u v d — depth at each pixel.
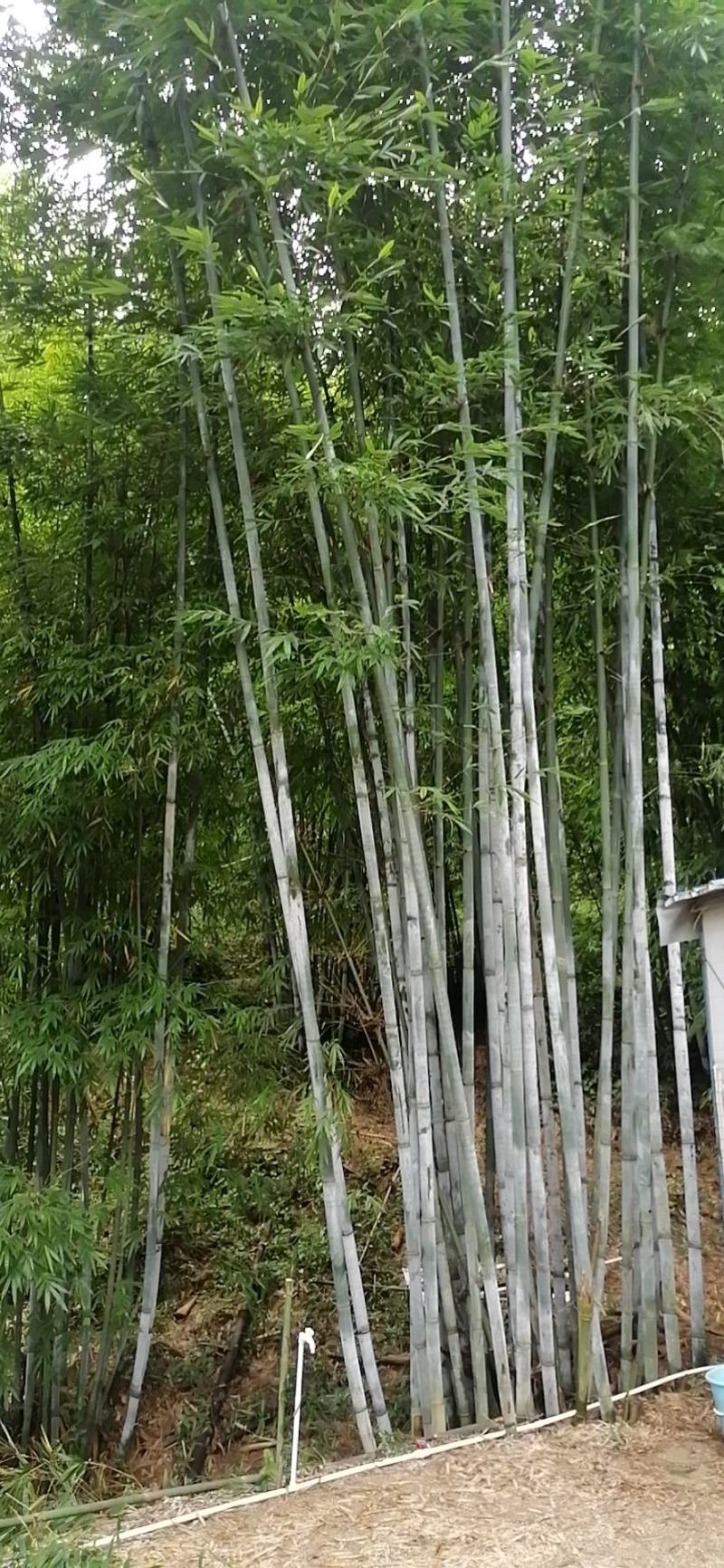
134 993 3.52
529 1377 3.24
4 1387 3.51
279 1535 2.68
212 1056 3.88
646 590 3.71
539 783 3.61
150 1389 4.12
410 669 3.42
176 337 3.26
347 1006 4.95
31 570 3.84
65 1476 3.23
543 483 3.54
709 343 3.88
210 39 2.98
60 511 3.98
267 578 3.80
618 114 3.59
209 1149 4.00
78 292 3.76
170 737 3.50
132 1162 3.88
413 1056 3.32
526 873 3.30
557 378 3.41
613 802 4.04
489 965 3.46
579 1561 2.48
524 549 3.37
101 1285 4.05
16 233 3.90
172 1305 4.60
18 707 3.80
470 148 3.35
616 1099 5.36
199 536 3.97
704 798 4.58
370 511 3.12
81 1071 3.43
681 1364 3.54
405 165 3.38
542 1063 3.63
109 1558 2.55
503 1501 2.78
